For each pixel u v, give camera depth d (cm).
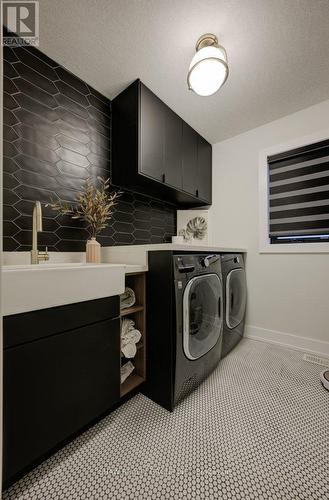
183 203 244
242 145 219
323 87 159
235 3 105
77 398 87
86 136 157
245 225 217
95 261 138
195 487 75
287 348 187
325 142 172
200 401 120
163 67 142
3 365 67
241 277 196
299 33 119
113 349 103
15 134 122
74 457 86
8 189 119
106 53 132
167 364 113
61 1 105
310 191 181
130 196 194
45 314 78
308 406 116
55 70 139
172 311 111
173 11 109
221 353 160
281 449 90
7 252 117
